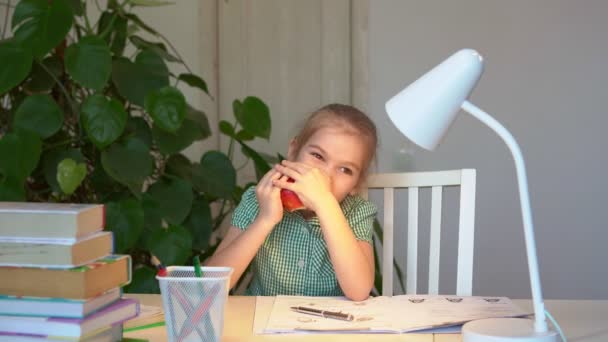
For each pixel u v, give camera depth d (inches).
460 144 107.3
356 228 60.7
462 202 58.7
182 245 72.9
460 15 105.7
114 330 37.6
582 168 106.6
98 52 72.4
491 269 108.8
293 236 60.6
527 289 108.4
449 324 42.1
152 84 78.8
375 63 106.5
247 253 54.7
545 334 36.8
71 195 82.3
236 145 108.6
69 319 34.6
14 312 35.1
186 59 107.2
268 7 106.2
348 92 106.1
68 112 82.7
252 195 63.0
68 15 72.7
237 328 42.4
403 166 107.3
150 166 76.3
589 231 107.3
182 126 80.1
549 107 106.3
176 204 78.5
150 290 74.6
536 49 105.7
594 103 105.7
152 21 107.0
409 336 40.8
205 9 106.3
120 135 76.7
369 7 106.0
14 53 71.3
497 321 39.9
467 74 35.8
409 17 106.0
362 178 62.2
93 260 36.3
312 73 106.6
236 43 107.0
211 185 83.9
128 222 71.5
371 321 43.1
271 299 50.1
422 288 108.0
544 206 107.3
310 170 54.0
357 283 50.6
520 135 106.7
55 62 80.3
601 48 105.0
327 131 57.8
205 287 36.1
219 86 107.7
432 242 60.8
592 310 47.4
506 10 105.6
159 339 39.8
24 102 73.4
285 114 107.3
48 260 34.4
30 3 73.0
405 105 36.5
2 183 69.0
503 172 107.2
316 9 105.7
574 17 105.1
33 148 70.4
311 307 46.9
